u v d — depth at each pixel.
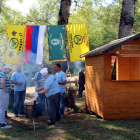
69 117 6.12
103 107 5.49
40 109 6.42
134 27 16.09
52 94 5.08
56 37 8.55
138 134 4.32
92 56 6.31
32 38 8.43
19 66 6.37
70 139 4.07
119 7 14.09
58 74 6.05
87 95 6.89
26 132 4.53
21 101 6.55
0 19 14.89
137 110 5.66
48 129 4.77
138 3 15.22
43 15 16.47
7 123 5.39
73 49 8.55
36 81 6.60
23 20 15.49
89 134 4.35
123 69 7.22
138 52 5.60
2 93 4.83
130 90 5.61
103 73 5.48
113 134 4.35
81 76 9.99
